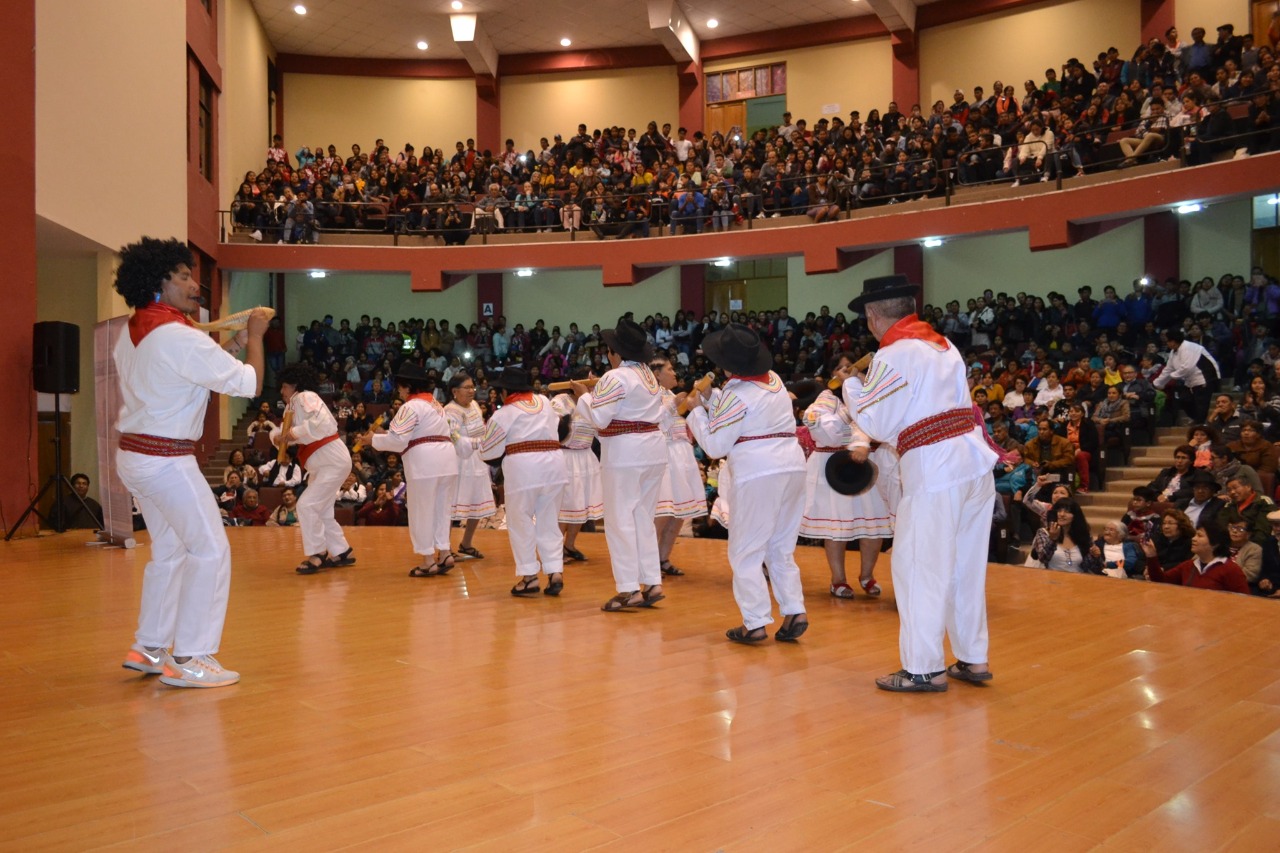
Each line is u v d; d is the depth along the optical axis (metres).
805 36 21.66
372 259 18.70
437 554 7.36
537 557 6.60
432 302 22.16
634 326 5.84
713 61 22.67
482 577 7.23
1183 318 14.40
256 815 2.54
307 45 22.38
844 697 3.76
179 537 3.92
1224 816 2.55
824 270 17.16
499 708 3.59
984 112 17.58
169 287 3.95
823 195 17.55
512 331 21.77
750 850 2.33
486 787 2.75
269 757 3.01
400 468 13.89
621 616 5.59
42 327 9.20
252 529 10.86
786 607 4.88
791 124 20.09
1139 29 18.33
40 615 5.51
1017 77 19.62
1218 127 13.66
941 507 3.82
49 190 10.04
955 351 3.98
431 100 23.36
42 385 9.27
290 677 4.08
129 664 4.02
